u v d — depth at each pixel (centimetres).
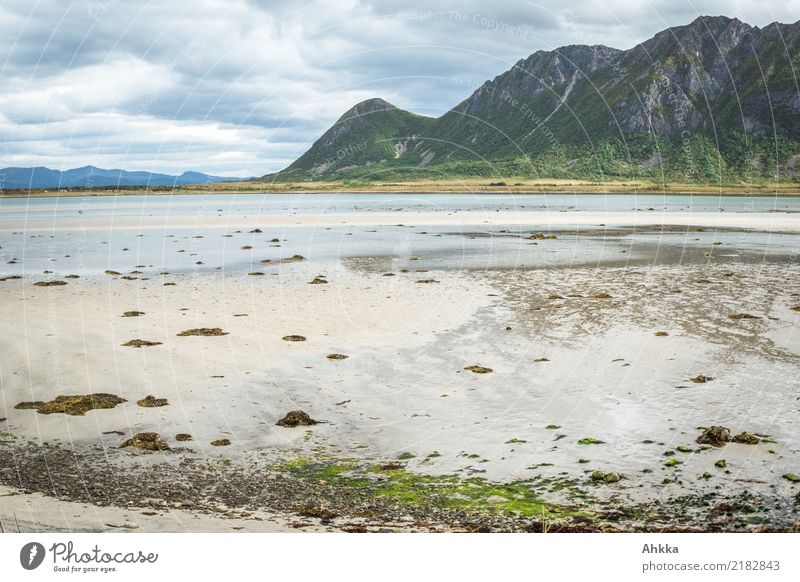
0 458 1402
